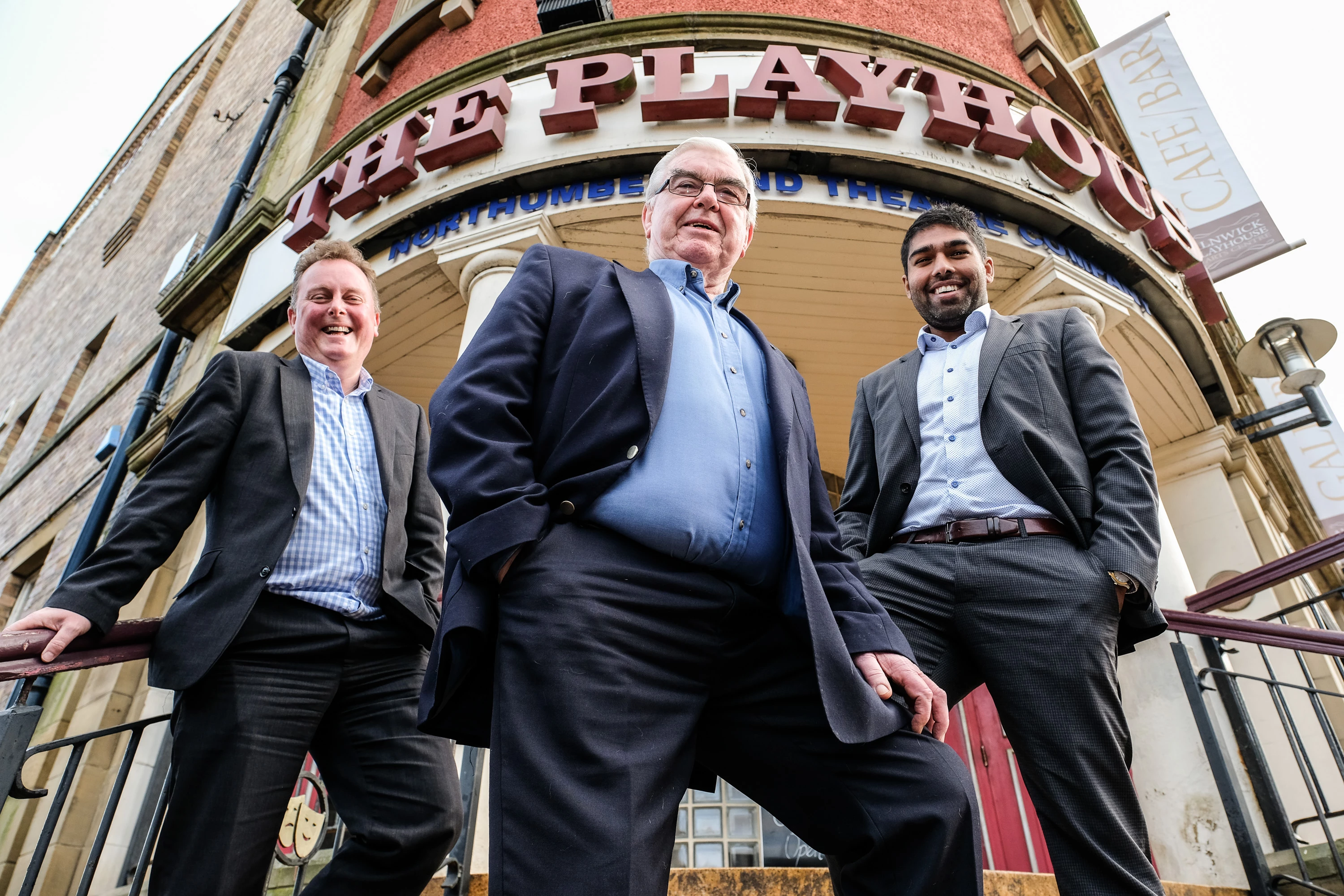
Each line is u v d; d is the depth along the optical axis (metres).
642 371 1.37
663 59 4.61
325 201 5.28
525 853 0.99
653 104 4.43
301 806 2.52
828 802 1.31
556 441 1.34
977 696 4.69
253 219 6.58
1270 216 5.58
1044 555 1.81
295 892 2.44
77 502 9.15
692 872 2.38
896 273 4.72
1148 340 5.11
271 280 5.81
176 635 1.73
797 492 1.45
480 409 1.29
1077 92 6.69
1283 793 5.35
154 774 4.93
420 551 2.12
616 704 1.10
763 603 1.36
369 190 4.87
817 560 1.53
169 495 1.85
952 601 1.85
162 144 15.21
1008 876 2.43
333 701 1.86
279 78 9.01
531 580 1.17
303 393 2.09
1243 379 8.04
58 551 8.92
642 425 1.32
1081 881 1.55
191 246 10.05
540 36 5.21
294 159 7.74
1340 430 7.00
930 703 1.33
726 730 1.35
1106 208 4.85
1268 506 7.21
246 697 1.71
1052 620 1.71
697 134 4.41
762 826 3.75
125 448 7.18
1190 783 3.14
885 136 4.45
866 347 5.30
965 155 4.52
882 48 4.96
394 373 5.63
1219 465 5.91
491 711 1.24
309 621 1.82
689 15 4.89
